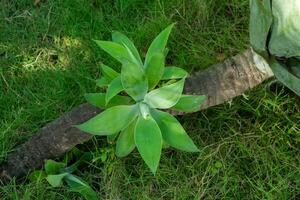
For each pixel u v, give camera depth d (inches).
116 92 74.4
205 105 87.2
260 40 68.6
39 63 100.4
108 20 100.7
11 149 94.4
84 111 88.0
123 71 69.6
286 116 93.5
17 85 98.9
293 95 93.9
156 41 78.7
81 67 98.1
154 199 91.6
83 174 94.0
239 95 92.9
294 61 69.6
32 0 103.2
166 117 77.3
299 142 93.0
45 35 101.2
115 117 75.4
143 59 98.5
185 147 76.2
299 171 91.0
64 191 92.4
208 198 91.8
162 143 79.6
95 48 99.1
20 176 92.9
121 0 100.0
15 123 95.8
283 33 63.1
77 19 101.0
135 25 99.9
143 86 72.4
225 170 92.0
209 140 94.4
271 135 93.7
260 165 92.6
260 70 81.3
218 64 84.4
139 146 73.4
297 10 59.7
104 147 94.4
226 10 100.3
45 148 90.5
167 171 92.4
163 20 98.2
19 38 101.6
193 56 97.2
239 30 98.6
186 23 99.1
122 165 92.9
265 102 93.9
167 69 80.4
